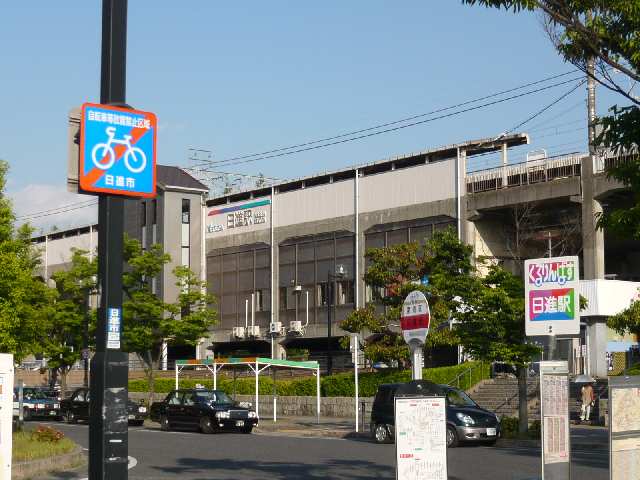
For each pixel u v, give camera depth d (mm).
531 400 37938
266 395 47062
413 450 11391
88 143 8766
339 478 17922
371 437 31109
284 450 24984
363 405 33281
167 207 67000
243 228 65438
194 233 68188
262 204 64250
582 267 50844
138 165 8984
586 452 24031
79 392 41438
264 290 63531
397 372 41812
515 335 28062
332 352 58719
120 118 8938
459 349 47031
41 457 20156
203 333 47438
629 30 11539
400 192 54656
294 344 62094
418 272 41250
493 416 26344
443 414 11508
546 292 14242
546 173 47969
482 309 28234
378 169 57531
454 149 51969
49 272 79750
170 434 33344
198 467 20500
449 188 51906
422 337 13961
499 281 28844
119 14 9039
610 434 10914
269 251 63219
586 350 44375
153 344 47156
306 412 44719
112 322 8664
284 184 62656
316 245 59906
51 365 51812
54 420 44500
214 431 34156
